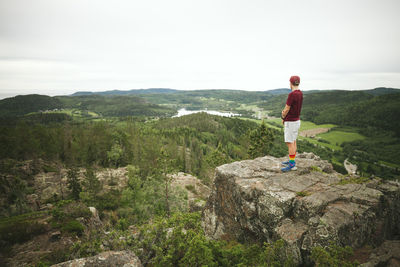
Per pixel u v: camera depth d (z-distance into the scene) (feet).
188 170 269.03
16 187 127.65
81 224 56.49
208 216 40.32
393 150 492.95
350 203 23.57
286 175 31.53
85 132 235.81
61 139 218.38
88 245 30.86
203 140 479.82
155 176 116.67
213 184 39.45
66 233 51.65
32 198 124.77
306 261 20.42
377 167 389.80
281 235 22.52
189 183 171.42
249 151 124.16
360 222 21.40
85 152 200.13
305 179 29.89
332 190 25.99
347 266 15.70
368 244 21.75
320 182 28.89
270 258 20.40
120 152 234.99
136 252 26.53
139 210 105.91
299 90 26.55
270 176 32.27
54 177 166.71
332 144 546.67
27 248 45.70
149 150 198.80
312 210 22.81
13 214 104.37
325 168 34.81
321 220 20.80
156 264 23.71
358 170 365.20
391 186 26.27
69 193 142.20
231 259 24.43
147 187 118.73
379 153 481.87
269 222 26.53
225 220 35.73
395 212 25.14
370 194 24.57
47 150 192.13
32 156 187.01
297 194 25.90
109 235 30.89
